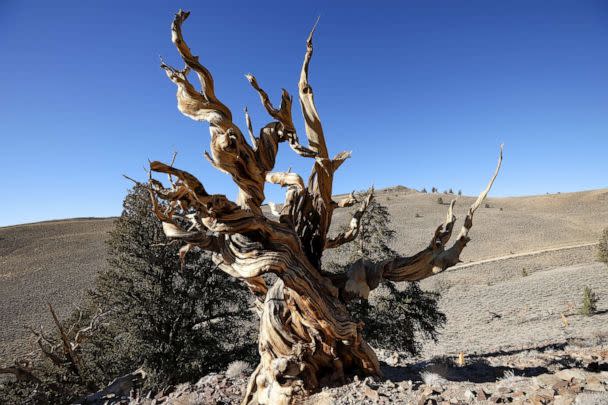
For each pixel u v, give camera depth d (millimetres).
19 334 39094
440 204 115875
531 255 59219
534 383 6113
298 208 7953
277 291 7621
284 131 7641
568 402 5160
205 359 16875
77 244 82938
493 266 54875
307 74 7957
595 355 8508
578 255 56500
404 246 70125
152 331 16688
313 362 7316
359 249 19797
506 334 25406
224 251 7086
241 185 6988
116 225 17812
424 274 7664
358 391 6789
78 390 15797
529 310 32438
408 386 6891
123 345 16469
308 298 6957
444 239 7746
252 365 16719
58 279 59906
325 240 8156
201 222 7098
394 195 141750
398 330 18969
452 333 28562
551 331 23469
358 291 7656
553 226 84562
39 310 46969
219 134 6543
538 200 123375
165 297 16766
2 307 48031
